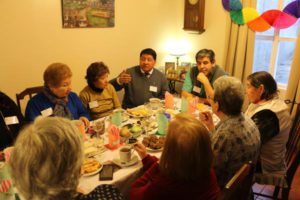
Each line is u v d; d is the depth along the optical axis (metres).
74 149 0.79
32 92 2.61
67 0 3.09
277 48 3.81
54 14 3.03
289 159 2.12
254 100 2.02
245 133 1.50
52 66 2.14
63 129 0.79
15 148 0.78
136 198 1.28
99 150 1.77
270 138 1.87
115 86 3.01
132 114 2.40
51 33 3.05
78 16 3.23
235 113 1.54
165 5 4.25
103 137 1.98
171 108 2.59
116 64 3.81
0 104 2.10
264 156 1.99
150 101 2.72
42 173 0.74
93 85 2.63
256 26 3.35
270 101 1.96
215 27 4.11
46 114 2.14
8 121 2.09
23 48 2.87
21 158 0.76
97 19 3.43
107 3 3.48
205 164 1.09
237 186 1.10
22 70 2.91
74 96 2.42
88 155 1.69
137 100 3.11
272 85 1.96
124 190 1.54
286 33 3.72
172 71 4.16
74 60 3.33
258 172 2.02
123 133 1.96
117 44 3.75
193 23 4.19
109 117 2.37
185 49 4.43
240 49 3.78
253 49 3.75
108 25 3.56
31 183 0.75
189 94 2.92
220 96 1.54
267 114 1.87
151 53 3.05
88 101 2.63
